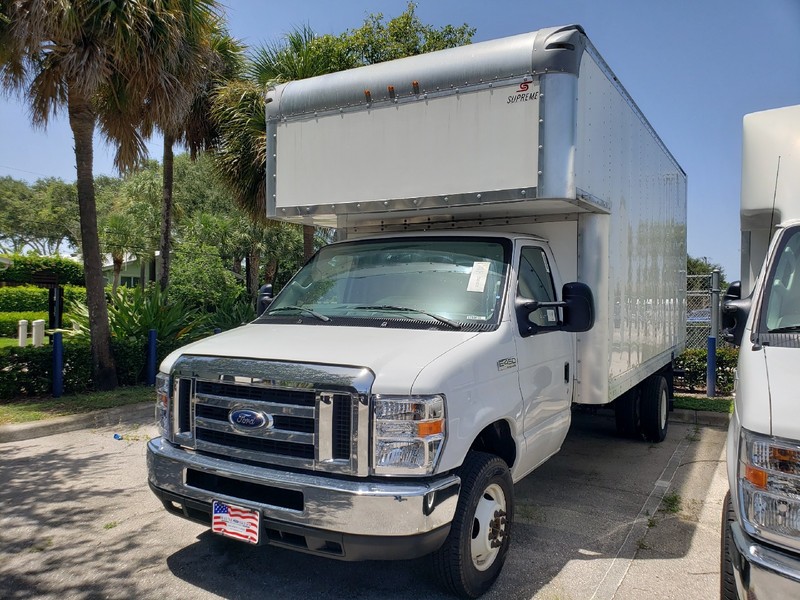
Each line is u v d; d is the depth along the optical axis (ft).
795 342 10.53
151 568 13.35
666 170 26.14
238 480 11.13
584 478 20.17
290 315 14.82
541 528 15.79
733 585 10.25
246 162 40.88
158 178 108.27
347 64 48.37
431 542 10.35
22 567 13.39
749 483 8.71
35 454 21.98
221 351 12.29
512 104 14.53
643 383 24.80
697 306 44.34
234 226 90.02
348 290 15.15
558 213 17.04
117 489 18.40
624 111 19.08
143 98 31.14
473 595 11.86
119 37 27.91
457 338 12.24
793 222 12.87
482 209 16.12
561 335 15.90
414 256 15.34
